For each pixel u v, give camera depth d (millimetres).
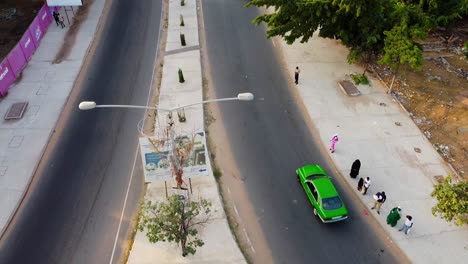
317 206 22203
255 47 35281
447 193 20234
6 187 24375
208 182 24406
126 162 25828
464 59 34094
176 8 40031
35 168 25438
